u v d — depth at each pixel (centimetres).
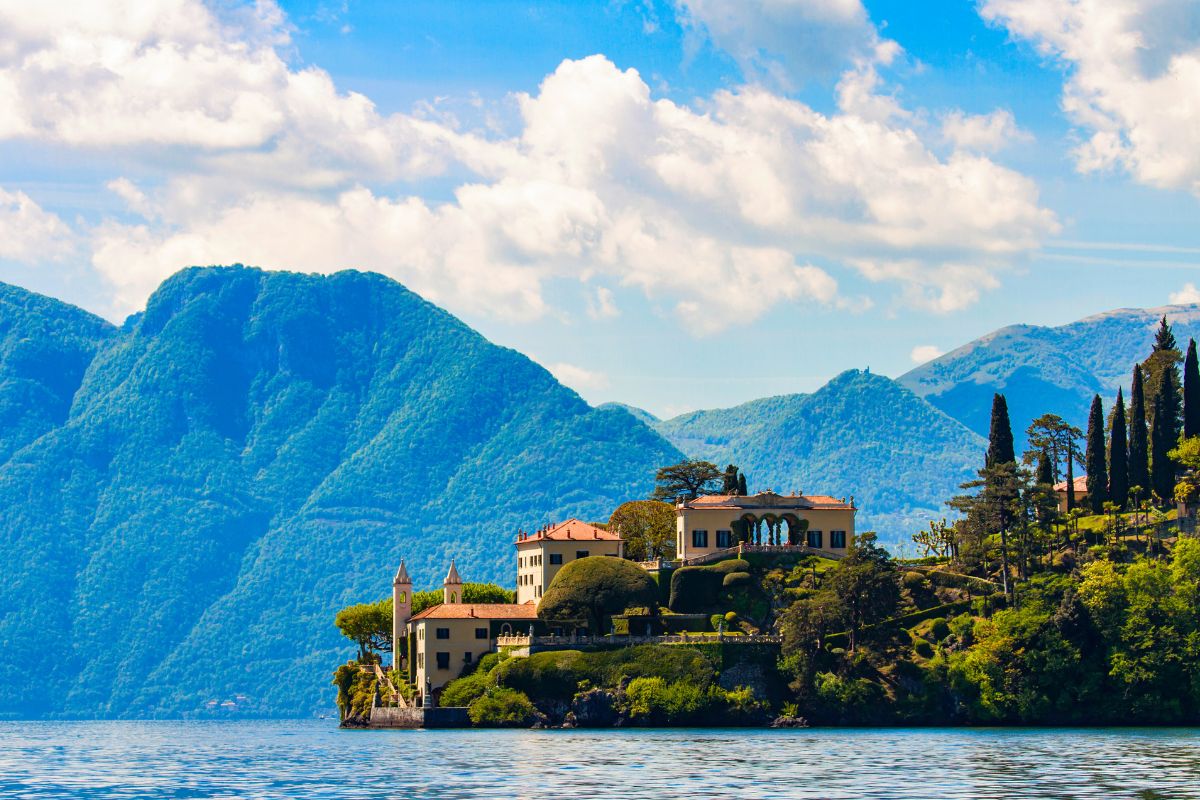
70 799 19700
